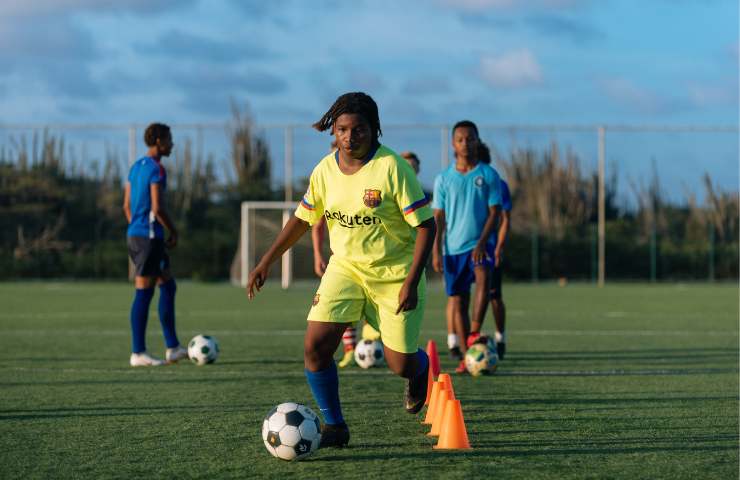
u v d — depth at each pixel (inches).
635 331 602.9
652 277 1290.6
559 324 659.4
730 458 217.2
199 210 1270.9
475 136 404.5
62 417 275.6
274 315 741.9
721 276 1290.6
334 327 227.9
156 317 719.7
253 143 1280.8
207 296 1002.7
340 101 221.3
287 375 380.2
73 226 1268.5
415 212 223.5
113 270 1264.8
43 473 202.2
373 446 229.9
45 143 1262.3
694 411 286.7
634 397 316.8
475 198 401.7
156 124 421.1
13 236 1258.0
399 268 229.9
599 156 1294.3
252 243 1248.2
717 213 1294.3
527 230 1286.9
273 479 195.3
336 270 232.8
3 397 317.1
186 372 389.7
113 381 360.8
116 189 1277.1
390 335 233.3
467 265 400.2
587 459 215.3
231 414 281.1
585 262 1286.9
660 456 219.0
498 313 442.3
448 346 484.7
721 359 441.7
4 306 829.2
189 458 216.7
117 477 198.1
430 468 204.8
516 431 251.4
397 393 326.0
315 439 212.5
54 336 559.5
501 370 397.1
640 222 1295.5
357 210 224.7
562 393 326.6
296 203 1261.1
